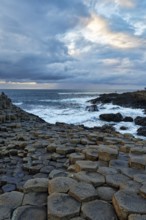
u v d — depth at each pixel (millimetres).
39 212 2914
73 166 4566
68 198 3066
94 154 4906
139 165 4188
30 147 6453
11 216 2855
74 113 30516
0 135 8148
